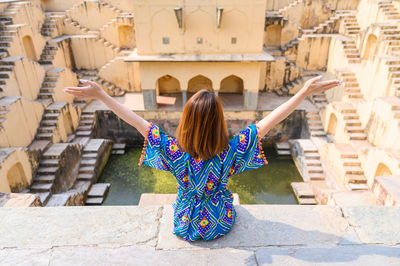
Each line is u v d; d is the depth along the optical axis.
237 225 2.31
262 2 13.09
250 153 1.92
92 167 13.26
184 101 15.59
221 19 13.39
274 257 2.03
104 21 18.95
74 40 18.17
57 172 11.38
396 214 2.42
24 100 11.75
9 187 9.26
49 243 2.13
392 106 10.49
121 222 2.34
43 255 2.04
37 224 2.30
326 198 10.58
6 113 10.49
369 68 13.54
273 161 15.05
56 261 2.00
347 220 2.37
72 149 12.67
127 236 2.20
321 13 18.31
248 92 15.24
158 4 13.13
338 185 11.73
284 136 16.36
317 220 2.37
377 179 7.24
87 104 16.56
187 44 14.01
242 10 13.24
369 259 2.00
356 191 9.95
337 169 11.93
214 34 13.78
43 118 13.25
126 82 18.34
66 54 17.92
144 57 13.96
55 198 10.58
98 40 18.19
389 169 9.42
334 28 18.41
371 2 16.20
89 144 14.35
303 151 13.89
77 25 18.98
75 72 18.78
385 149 9.79
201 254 2.05
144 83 15.05
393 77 11.86
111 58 18.53
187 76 14.89
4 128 10.34
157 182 13.32
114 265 1.97
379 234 2.22
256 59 13.69
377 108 11.43
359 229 2.27
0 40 13.71
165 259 2.01
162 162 1.94
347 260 2.00
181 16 12.86
